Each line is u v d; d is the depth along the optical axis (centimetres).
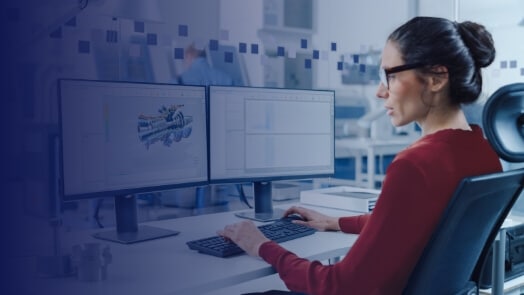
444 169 109
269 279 202
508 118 182
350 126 290
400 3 301
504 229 208
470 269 125
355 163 294
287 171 199
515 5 283
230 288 193
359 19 282
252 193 232
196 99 178
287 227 169
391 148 306
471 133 118
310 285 118
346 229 170
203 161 181
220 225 183
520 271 229
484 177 106
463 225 109
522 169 122
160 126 168
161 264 135
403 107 119
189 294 118
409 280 110
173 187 172
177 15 212
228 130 186
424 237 107
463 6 303
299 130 201
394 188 108
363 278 109
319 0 263
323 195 220
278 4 245
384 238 107
